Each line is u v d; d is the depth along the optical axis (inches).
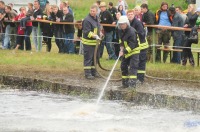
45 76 659.4
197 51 738.2
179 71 685.9
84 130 451.2
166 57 764.0
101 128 457.7
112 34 786.2
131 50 577.3
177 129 455.5
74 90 600.4
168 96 545.6
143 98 558.3
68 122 479.8
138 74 613.3
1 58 792.9
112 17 785.6
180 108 537.0
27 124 471.8
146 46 611.5
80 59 788.6
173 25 759.7
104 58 804.6
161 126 465.7
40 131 448.8
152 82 625.0
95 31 644.7
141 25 605.3
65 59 786.2
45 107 539.8
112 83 620.7
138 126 465.7
